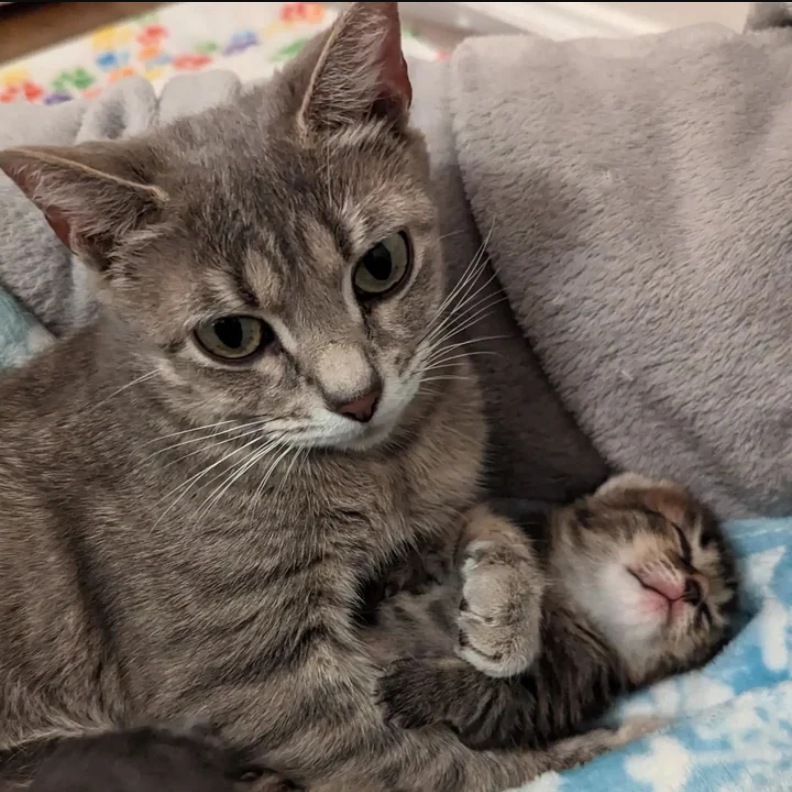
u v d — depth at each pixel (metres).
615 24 0.49
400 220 0.21
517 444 0.30
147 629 0.23
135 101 0.31
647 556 0.28
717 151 0.25
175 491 0.23
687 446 0.28
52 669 0.24
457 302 0.27
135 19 0.54
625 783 0.22
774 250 0.24
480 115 0.27
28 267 0.29
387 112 0.22
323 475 0.23
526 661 0.24
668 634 0.27
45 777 0.22
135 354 0.22
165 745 0.23
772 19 0.28
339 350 0.20
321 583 0.23
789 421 0.25
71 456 0.24
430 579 0.27
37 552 0.24
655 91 0.26
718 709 0.23
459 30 0.55
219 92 0.31
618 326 0.26
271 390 0.21
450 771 0.23
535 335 0.27
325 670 0.23
